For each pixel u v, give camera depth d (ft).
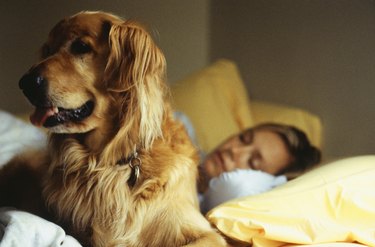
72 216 4.35
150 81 4.34
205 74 8.58
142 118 4.28
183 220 4.42
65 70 4.16
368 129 7.82
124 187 4.31
